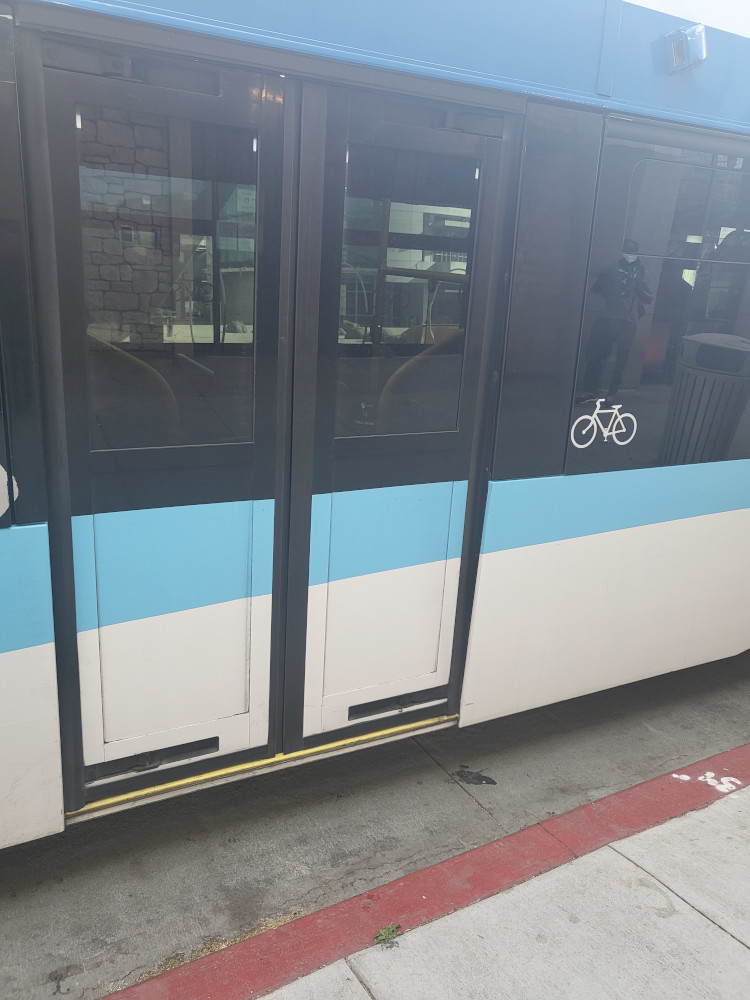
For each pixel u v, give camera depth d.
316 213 2.17
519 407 2.66
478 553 2.76
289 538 2.38
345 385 2.36
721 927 2.39
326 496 2.41
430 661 2.80
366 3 2.09
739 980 2.21
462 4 2.22
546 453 2.77
